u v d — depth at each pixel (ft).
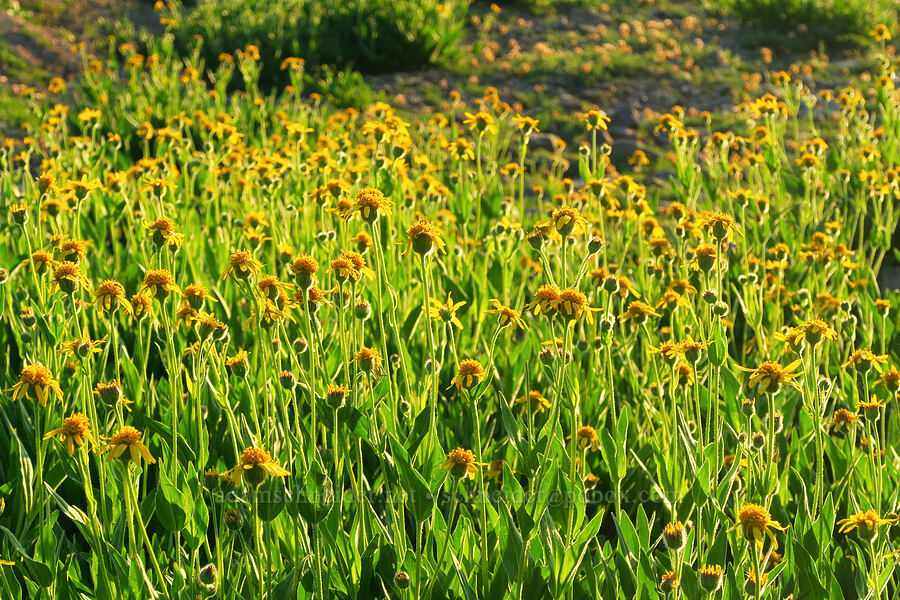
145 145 25.68
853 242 26.50
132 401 13.55
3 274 14.67
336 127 29.40
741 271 19.72
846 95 27.91
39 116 29.45
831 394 15.28
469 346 17.04
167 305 11.56
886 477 12.76
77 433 8.68
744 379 15.01
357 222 18.89
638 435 14.06
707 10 59.72
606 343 11.81
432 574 9.81
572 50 52.11
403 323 17.08
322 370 12.52
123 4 59.72
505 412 10.58
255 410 11.18
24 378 9.29
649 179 33.58
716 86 45.93
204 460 10.85
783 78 27.78
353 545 10.23
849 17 52.54
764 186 26.40
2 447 13.29
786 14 54.75
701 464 10.96
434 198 23.04
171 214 21.17
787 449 13.89
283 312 11.35
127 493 9.00
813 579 9.95
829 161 26.78
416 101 43.80
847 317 16.66
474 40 55.01
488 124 20.75
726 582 9.41
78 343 11.14
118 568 9.26
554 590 9.73
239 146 25.29
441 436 14.05
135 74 35.76
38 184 17.34
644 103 43.52
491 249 18.93
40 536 10.22
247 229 19.19
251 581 9.66
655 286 18.92
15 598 9.84
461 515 10.73
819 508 12.62
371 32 48.52
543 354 11.00
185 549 11.32
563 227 10.91
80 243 12.85
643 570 9.33
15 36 49.60
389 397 11.54
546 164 34.78
